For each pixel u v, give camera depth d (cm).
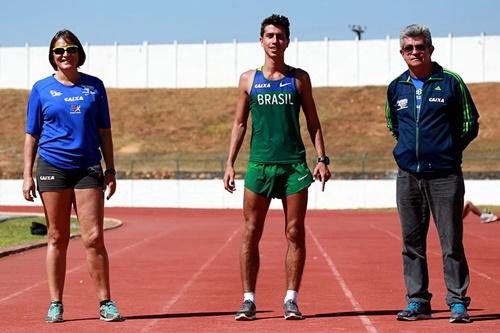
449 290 1891
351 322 1900
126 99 15225
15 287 2605
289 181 1941
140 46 15488
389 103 1953
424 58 1877
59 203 1908
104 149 1941
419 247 1936
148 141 14038
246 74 1966
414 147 1891
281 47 1930
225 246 4281
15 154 13088
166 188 9925
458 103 1884
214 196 9850
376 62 14825
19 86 15562
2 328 1838
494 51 14512
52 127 1898
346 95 14700
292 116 1936
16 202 10194
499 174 10356
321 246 4284
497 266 3266
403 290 2523
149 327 1844
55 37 1908
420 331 1761
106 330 1808
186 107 14912
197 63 15375
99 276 1934
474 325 1834
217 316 2008
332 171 10650
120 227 6006
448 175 1888
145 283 2719
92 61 15525
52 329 1822
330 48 14925
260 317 1986
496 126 13488
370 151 12962
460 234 1895
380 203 9625
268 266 3275
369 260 3519
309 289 2550
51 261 1938
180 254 3819
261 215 1962
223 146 13850
